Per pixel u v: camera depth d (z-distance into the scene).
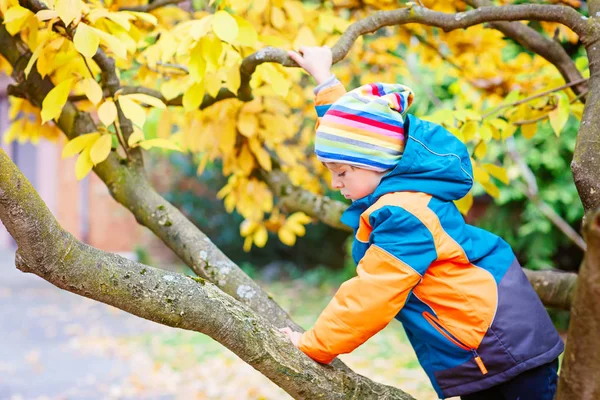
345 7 2.97
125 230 11.27
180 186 11.00
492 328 1.60
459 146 1.71
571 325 1.08
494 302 1.62
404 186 1.65
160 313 1.31
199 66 1.83
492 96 3.22
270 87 2.60
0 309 7.87
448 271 1.63
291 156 2.99
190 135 2.71
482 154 2.35
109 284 1.27
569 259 7.91
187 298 1.33
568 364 1.10
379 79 3.50
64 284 1.25
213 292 1.40
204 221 11.04
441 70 3.49
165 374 5.27
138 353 5.94
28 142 12.16
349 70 3.61
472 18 1.91
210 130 2.70
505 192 6.79
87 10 1.75
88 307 8.06
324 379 1.49
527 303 1.66
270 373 1.44
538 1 2.88
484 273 1.66
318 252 11.16
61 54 1.89
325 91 1.90
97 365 5.57
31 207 1.17
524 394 1.64
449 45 3.00
